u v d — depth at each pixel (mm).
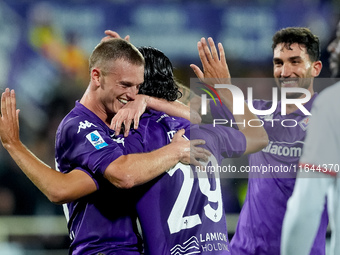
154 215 13414
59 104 35000
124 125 14211
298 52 17641
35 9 34656
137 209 13516
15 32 34594
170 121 14375
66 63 34906
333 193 13570
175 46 34375
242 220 17641
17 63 34656
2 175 31562
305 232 13672
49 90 34969
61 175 13297
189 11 34406
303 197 13492
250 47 34375
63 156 13844
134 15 34469
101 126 13945
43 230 26578
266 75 34156
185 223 13391
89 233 13461
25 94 34688
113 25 34594
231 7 34438
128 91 14031
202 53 15750
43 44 34781
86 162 13281
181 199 13461
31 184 31562
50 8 34688
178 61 34406
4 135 13578
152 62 14836
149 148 13781
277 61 18047
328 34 34094
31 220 26594
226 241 13867
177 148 13562
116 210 13508
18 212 31188
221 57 15805
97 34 34781
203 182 13766
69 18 34781
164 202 13422
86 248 13422
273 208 17109
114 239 13453
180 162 13625
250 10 34438
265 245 17109
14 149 13547
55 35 34781
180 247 13312
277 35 18062
